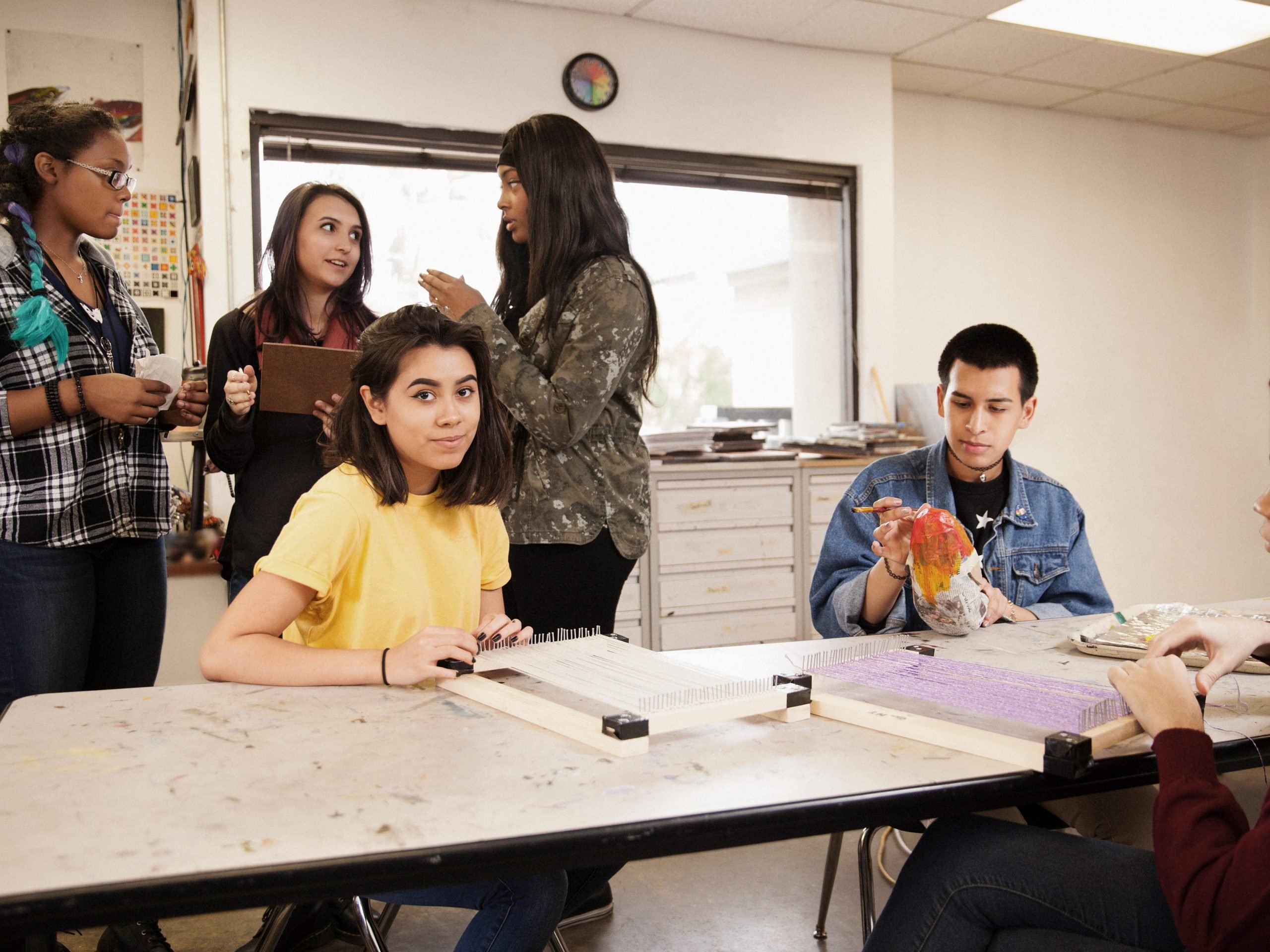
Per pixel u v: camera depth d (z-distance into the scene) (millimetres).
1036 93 4949
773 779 904
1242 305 5953
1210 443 5883
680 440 3785
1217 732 1085
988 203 5117
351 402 1357
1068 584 1875
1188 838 860
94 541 1861
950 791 897
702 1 3748
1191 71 4656
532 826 797
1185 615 1612
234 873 719
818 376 4434
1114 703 1056
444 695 1171
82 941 1979
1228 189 5879
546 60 3768
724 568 3766
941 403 1849
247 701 1144
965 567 1494
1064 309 5371
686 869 2322
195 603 3289
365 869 741
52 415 1773
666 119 3977
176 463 3510
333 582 1357
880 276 4414
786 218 4324
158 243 3633
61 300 1855
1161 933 956
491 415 1416
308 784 884
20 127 1827
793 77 4199
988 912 1037
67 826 791
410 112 3570
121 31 3566
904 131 4891
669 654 1428
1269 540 1342
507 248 2188
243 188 3369
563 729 1024
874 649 1430
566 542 1912
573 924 2033
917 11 3902
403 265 3709
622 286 1878
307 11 3414
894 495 1867
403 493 1357
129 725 1051
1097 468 5535
